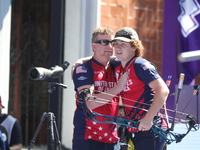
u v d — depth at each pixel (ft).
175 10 75.56
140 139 53.72
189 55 62.44
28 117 89.71
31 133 89.92
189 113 62.18
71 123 85.35
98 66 56.24
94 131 55.93
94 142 56.34
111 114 55.77
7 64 79.77
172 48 76.54
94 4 82.53
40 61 89.61
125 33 53.36
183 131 62.69
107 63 57.36
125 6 85.25
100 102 52.80
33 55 89.51
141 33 86.48
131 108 52.95
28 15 89.40
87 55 83.25
